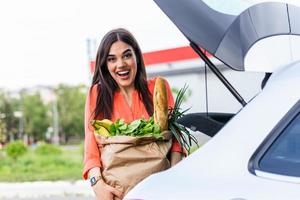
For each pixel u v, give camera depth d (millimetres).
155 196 2775
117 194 3660
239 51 3283
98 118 3975
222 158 2760
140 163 3654
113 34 3977
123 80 3947
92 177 3760
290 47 3490
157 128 3725
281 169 2609
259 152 2682
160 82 3826
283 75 2885
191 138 3865
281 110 2725
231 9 3543
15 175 19984
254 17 3477
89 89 4059
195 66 11703
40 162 27469
